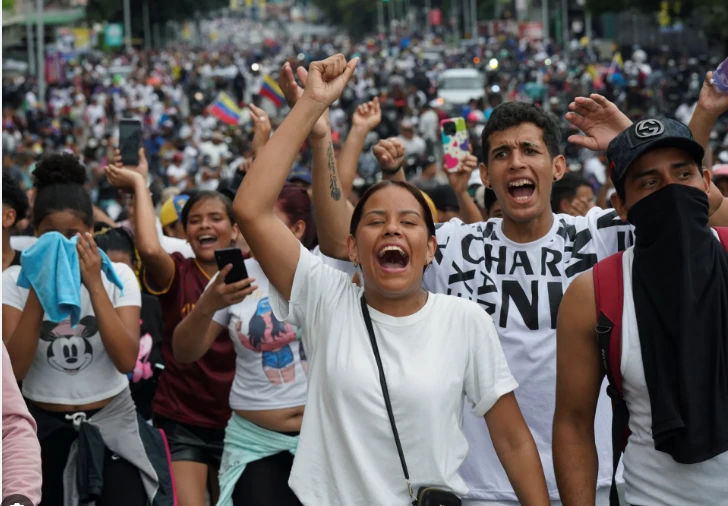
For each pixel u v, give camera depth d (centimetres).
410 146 2070
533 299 415
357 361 341
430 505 332
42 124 3659
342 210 434
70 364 474
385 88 5362
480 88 4300
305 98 364
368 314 349
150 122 4219
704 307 321
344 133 3412
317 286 356
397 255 345
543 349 412
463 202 634
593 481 351
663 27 5878
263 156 360
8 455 318
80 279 458
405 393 337
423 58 7731
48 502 478
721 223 395
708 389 317
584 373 346
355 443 338
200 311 448
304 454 348
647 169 333
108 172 580
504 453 352
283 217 546
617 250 420
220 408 530
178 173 2175
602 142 425
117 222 912
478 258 424
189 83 5953
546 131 418
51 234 448
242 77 5428
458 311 350
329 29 16888
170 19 10344
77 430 473
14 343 452
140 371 585
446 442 341
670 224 326
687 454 315
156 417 544
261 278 495
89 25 9044
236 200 359
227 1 10869
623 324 331
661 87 4022
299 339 487
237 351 490
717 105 400
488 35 9488
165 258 560
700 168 338
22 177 1848
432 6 13075
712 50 4891
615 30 7112
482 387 349
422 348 343
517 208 415
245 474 484
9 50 6506
